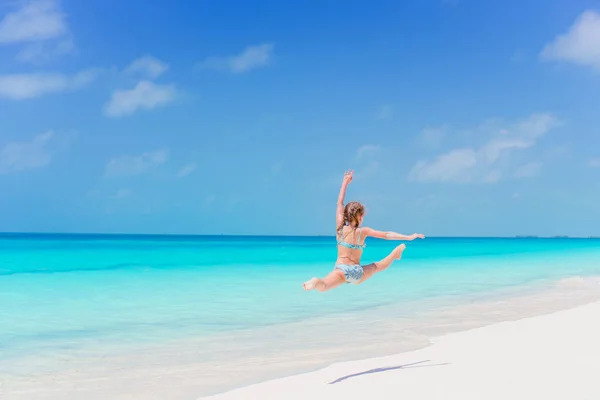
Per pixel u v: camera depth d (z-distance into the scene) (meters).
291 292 15.70
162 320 11.12
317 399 5.84
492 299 14.68
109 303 13.33
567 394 5.68
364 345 8.88
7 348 8.64
